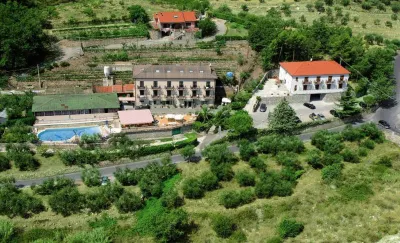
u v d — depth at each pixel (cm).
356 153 12612
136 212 10656
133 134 13388
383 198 11019
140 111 14262
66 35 17250
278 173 11638
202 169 12125
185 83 14800
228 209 10700
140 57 16512
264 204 10812
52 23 18088
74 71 15825
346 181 11556
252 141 13425
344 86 15612
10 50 15138
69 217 10512
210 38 17712
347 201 10931
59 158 12556
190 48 16838
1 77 15375
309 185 11450
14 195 10862
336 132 13688
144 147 12762
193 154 12475
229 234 10112
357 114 14650
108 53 16475
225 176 11669
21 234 10069
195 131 13838
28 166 12212
